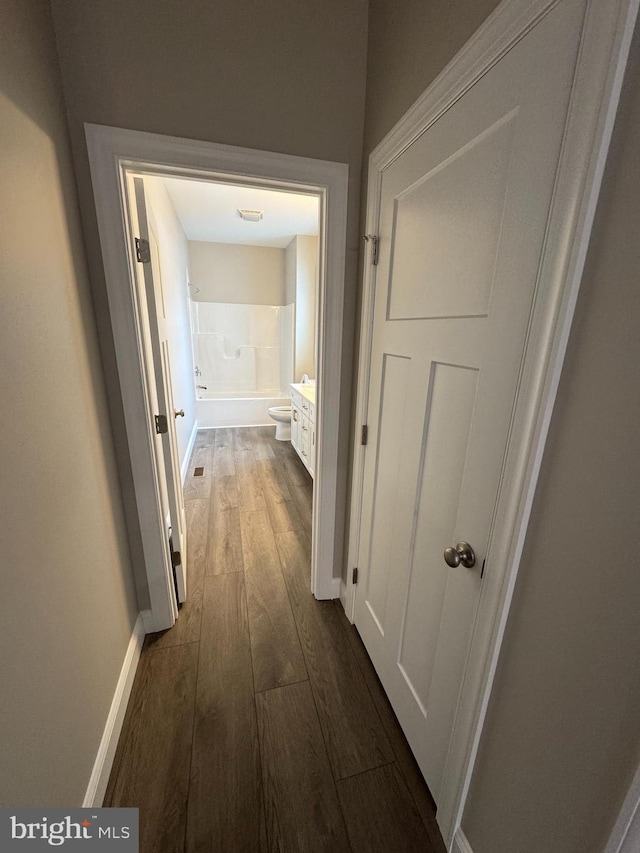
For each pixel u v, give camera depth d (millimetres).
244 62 1162
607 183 511
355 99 1290
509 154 682
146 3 1059
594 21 491
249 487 3176
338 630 1687
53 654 831
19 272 776
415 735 1148
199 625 1695
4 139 744
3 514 673
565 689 616
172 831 1001
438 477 987
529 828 708
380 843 986
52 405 897
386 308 1241
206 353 5082
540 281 612
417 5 971
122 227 1194
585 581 570
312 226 3916
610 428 522
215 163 1199
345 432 1654
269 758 1175
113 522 1317
